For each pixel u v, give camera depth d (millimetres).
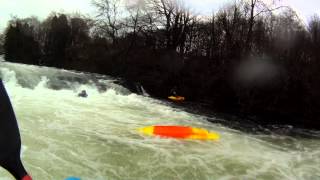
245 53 27594
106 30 40000
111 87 24078
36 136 9977
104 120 13422
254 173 9672
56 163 8320
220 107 25094
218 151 11289
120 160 9297
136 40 37281
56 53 41156
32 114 12352
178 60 32281
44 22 42938
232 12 30422
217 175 9180
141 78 31719
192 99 28672
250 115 22594
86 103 16641
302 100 24406
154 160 9648
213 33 31797
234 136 14023
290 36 27359
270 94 25469
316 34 27562
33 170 7676
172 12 35438
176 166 9406
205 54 32594
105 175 8242
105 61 37125
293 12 28125
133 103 19359
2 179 6723
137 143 10883
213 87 28203
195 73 30531
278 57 26500
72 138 10352
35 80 19844
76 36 41438
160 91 30500
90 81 23578
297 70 25547
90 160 8953
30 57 40906
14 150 1066
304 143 14727
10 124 1068
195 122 16156
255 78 26172
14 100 14469
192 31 34625
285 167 10609
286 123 20781
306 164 11227
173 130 12633
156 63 33406
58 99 16344
